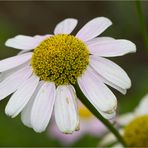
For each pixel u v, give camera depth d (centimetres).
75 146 38
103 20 24
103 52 23
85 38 24
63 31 25
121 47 23
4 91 24
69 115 22
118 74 23
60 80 23
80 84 23
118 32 47
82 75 23
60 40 24
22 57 24
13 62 24
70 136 36
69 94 23
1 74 24
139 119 28
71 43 24
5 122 40
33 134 40
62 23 25
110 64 23
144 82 41
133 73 47
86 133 37
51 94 23
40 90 23
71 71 23
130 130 28
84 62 23
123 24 47
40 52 24
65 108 23
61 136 36
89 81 23
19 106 23
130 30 47
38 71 24
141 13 27
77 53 23
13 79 24
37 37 25
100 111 22
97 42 24
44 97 23
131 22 47
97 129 36
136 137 28
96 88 23
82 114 36
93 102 22
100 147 30
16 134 40
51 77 23
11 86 24
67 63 23
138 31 47
